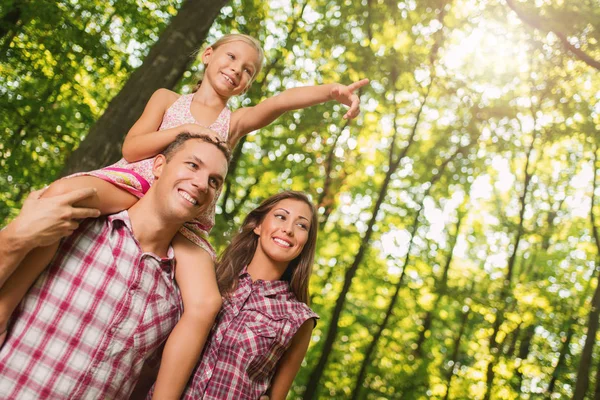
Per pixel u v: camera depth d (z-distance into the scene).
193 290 3.03
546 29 13.50
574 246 20.94
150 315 2.88
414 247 20.47
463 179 20.38
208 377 3.31
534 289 18.61
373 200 20.53
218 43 3.84
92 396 2.79
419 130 20.48
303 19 17.41
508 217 21.86
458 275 20.97
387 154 20.66
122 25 14.84
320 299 20.78
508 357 18.98
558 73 17.59
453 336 20.16
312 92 3.58
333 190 19.47
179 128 3.21
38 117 13.52
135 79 8.22
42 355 2.72
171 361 2.98
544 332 19.36
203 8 8.73
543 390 18.89
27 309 2.75
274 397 3.63
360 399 18.77
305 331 3.67
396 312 20.33
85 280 2.79
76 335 2.75
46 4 12.58
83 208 2.72
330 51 17.23
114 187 2.94
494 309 18.42
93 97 15.41
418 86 19.12
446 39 18.06
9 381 2.70
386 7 16.66
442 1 16.75
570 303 18.66
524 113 19.42
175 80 8.50
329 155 18.97
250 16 15.75
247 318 3.51
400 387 18.69
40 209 2.62
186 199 2.87
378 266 20.69
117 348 2.81
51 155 13.97
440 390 19.20
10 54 13.45
